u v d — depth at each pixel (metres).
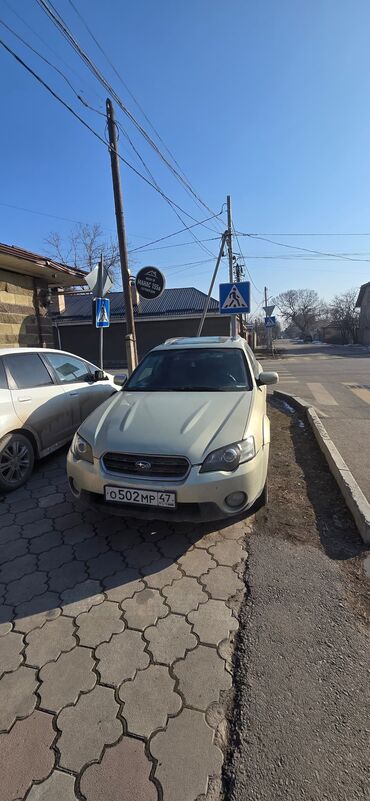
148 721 1.72
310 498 3.79
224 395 3.69
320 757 1.56
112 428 3.14
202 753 1.59
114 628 2.25
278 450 5.28
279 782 1.48
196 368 4.32
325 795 1.43
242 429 3.03
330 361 21.88
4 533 3.28
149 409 3.41
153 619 2.31
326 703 1.78
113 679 1.93
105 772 1.53
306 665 1.98
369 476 4.42
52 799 1.45
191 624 2.27
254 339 38.06
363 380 13.05
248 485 2.87
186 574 2.71
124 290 8.82
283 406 8.47
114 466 2.93
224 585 2.60
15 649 2.12
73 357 5.61
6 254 6.42
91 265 31.67
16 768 1.55
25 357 4.61
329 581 2.61
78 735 1.67
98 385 5.86
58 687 1.90
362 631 2.19
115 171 8.44
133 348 8.96
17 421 4.09
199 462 2.78
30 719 1.74
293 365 19.91
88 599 2.49
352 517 3.39
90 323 26.42
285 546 3.02
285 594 2.49
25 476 4.24
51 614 2.37
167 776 1.51
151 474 2.84
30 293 8.34
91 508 3.04
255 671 1.95
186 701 1.81
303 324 86.81
